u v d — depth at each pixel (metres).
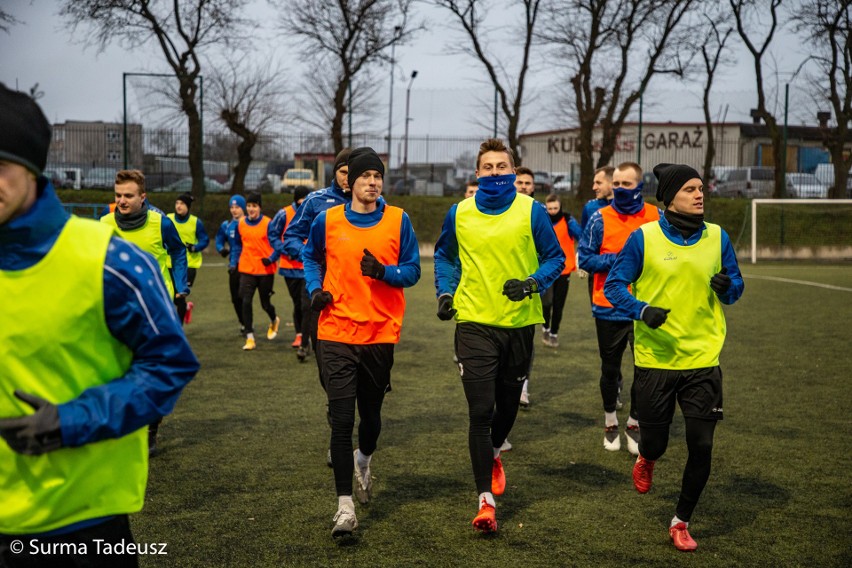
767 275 19.56
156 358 2.08
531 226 4.30
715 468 5.17
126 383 2.02
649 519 4.29
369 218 4.34
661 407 4.04
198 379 8.04
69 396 2.04
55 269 1.99
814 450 5.57
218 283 17.25
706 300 3.97
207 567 3.61
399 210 4.42
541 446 5.76
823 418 6.46
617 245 5.71
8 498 2.04
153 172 26.52
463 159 28.11
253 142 26.66
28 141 1.90
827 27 27.64
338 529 3.81
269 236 9.43
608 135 28.47
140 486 2.20
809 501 4.56
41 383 2.02
